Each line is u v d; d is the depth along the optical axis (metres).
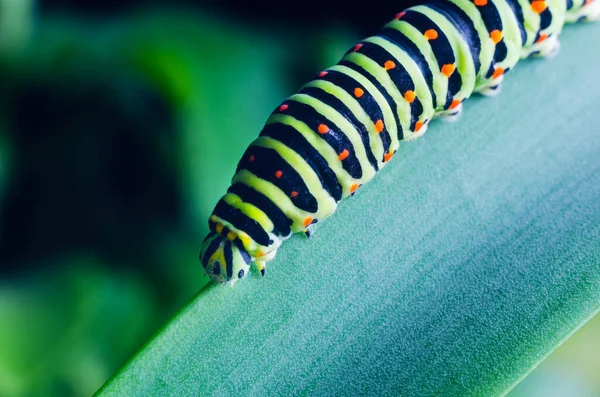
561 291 0.12
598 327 0.16
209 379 0.12
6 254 0.17
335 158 0.13
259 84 0.16
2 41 0.16
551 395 0.15
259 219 0.12
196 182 0.15
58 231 0.16
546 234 0.12
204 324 0.12
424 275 0.12
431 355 0.12
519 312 0.12
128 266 0.16
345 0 0.17
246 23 0.17
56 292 0.15
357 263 0.12
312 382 0.12
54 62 0.16
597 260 0.12
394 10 0.17
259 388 0.12
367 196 0.13
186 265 0.16
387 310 0.12
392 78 0.13
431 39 0.13
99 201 0.17
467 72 0.13
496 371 0.12
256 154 0.13
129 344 0.15
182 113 0.15
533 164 0.13
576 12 0.13
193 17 0.16
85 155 0.17
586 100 0.13
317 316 0.12
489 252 0.12
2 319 0.15
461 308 0.12
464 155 0.13
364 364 0.12
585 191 0.13
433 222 0.13
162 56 0.16
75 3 0.16
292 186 0.12
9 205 0.17
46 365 0.15
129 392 0.12
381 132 0.13
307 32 0.16
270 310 0.12
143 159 0.17
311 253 0.12
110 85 0.16
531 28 0.13
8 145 0.16
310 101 0.13
